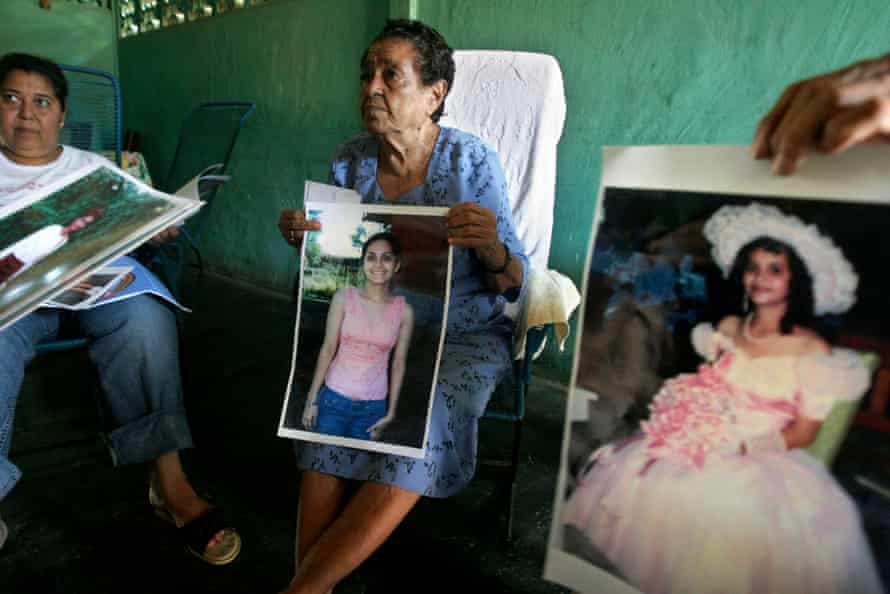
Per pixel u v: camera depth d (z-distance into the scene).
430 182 1.10
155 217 1.05
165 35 3.48
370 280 0.92
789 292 0.49
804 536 0.49
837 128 0.43
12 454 1.47
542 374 2.03
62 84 1.38
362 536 0.85
